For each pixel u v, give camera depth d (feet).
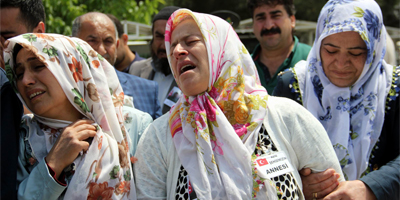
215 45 7.06
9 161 6.38
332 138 8.11
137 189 7.14
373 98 8.09
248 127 6.71
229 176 6.39
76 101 6.97
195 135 6.77
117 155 7.04
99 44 11.54
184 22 7.32
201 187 6.31
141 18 27.48
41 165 6.47
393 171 7.22
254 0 13.94
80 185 6.56
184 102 7.37
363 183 6.98
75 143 6.57
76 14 21.81
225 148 6.61
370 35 8.02
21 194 6.36
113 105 7.48
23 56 6.81
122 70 15.49
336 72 8.19
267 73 14.21
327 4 8.64
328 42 8.14
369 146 7.91
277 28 13.60
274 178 6.49
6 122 6.58
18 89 6.95
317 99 8.48
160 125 7.46
